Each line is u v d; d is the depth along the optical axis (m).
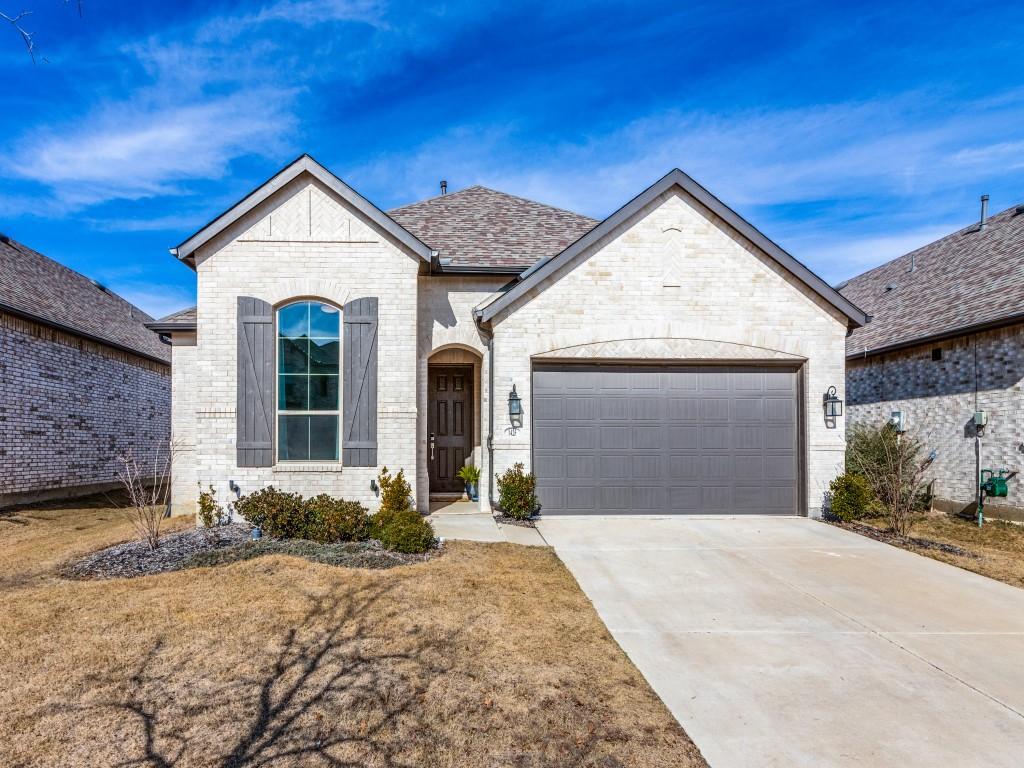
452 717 3.70
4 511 12.07
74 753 3.24
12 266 15.09
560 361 10.38
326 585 6.00
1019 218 14.30
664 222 10.46
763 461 10.60
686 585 6.65
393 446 9.30
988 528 10.20
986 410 11.09
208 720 3.58
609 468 10.42
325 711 3.71
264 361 9.19
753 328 10.48
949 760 3.45
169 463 11.43
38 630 4.85
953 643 5.17
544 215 13.51
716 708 3.97
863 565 7.55
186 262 9.41
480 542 8.21
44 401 13.74
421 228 12.39
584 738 3.53
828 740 3.62
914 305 14.43
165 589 5.87
